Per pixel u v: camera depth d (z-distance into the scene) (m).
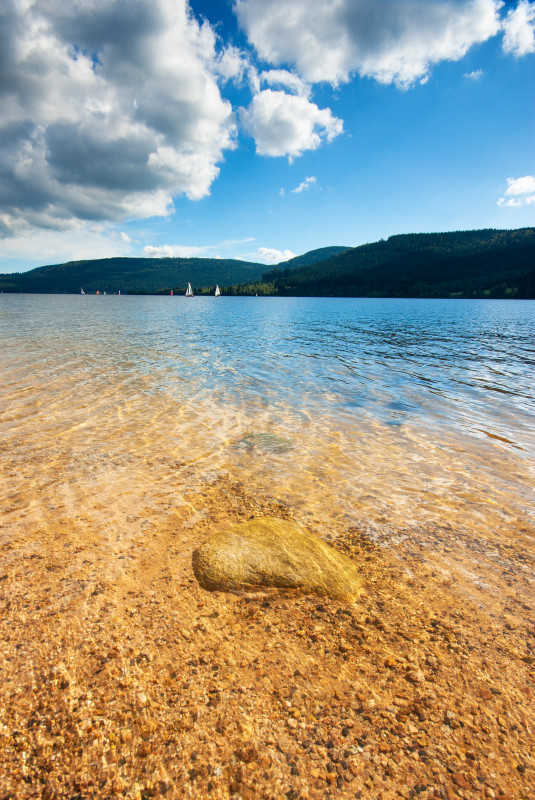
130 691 2.54
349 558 4.05
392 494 5.48
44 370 13.11
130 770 2.09
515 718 2.44
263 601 3.42
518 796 2.01
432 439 7.70
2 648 2.82
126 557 3.96
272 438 7.58
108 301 106.19
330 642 3.01
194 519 4.71
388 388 11.97
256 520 4.47
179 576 3.70
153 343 21.22
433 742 2.28
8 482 5.50
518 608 3.43
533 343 23.86
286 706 2.48
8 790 1.97
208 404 9.75
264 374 13.64
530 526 4.74
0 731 2.25
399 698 2.55
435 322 40.12
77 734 2.26
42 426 7.85
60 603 3.29
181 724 2.34
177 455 6.66
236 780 2.06
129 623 3.11
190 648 2.90
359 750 2.22
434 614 3.34
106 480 5.66
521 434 8.05
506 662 2.86
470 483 5.85
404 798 1.99
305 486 5.67
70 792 1.98
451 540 4.43
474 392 11.59
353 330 31.56
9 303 77.56
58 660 2.74
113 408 9.19
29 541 4.17
